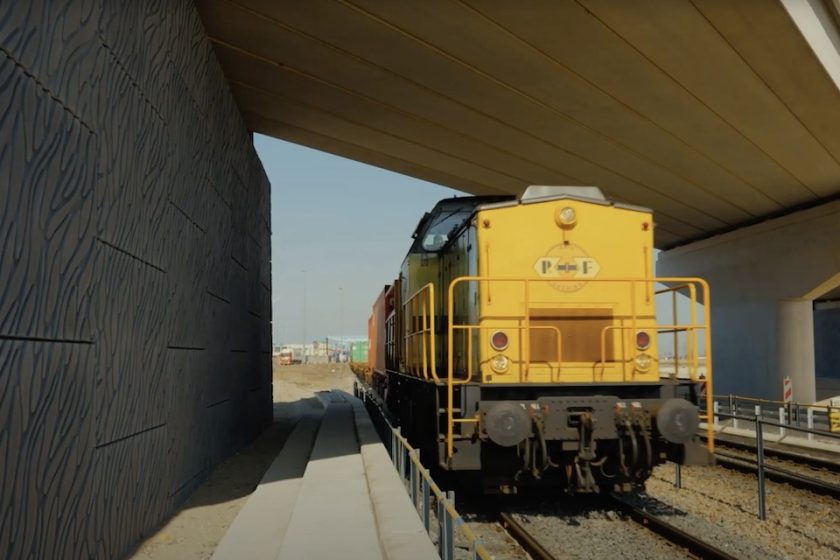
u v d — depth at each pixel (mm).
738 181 22062
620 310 9344
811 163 19875
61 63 5059
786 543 7609
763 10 11547
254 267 16438
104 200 5926
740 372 30172
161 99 7824
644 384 8648
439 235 12047
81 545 5355
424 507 6566
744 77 14102
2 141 4180
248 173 15383
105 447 5945
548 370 9094
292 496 8750
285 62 13688
